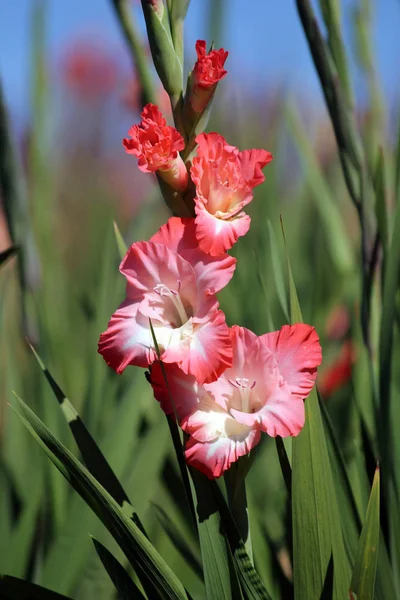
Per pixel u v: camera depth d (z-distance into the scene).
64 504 1.61
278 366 1.20
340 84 1.40
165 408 1.20
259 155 1.21
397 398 1.52
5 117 1.55
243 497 1.23
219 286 1.20
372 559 1.21
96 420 1.65
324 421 1.34
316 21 1.39
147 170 1.19
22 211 1.59
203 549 1.22
